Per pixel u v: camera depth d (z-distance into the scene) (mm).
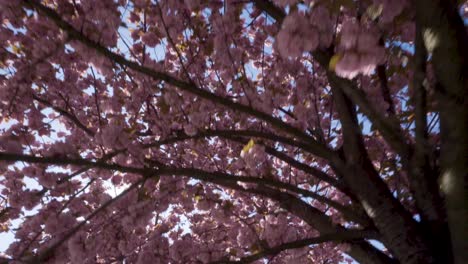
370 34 1691
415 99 2432
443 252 2848
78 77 5094
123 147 3535
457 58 1721
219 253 4387
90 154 5766
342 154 3789
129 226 4125
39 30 3840
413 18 2014
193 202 5457
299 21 1871
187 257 4285
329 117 5047
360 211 3777
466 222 1953
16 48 4309
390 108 3557
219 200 4906
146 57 4500
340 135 5258
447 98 1791
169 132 4832
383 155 4617
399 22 2031
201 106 4641
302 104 4613
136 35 4867
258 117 3137
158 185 4793
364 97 2523
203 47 4641
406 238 2969
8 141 4285
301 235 5598
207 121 4691
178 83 2871
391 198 3287
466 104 1758
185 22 4492
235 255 4355
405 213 3162
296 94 5047
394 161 4117
